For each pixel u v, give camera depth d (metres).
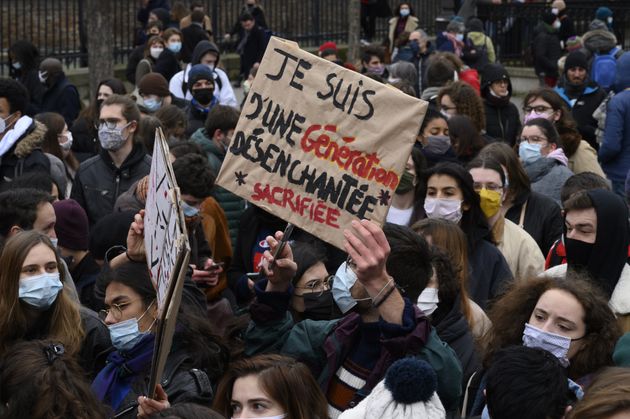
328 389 4.77
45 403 4.19
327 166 4.71
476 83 13.91
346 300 5.03
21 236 5.12
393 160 4.63
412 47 16.98
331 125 4.70
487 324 5.76
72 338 5.13
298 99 4.75
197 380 4.77
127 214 6.29
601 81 15.01
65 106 12.75
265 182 4.78
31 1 18.94
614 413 3.40
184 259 3.87
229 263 7.38
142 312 4.91
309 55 4.76
